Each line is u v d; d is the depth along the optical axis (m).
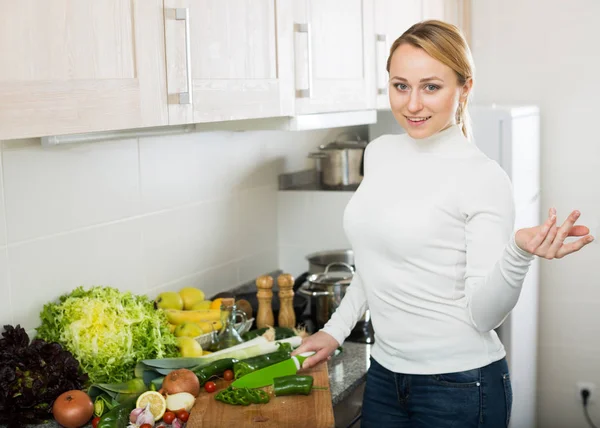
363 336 2.27
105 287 1.93
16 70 1.20
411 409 1.65
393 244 1.60
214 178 2.57
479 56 3.49
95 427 1.60
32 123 1.23
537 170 3.21
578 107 3.36
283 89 2.02
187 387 1.72
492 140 2.77
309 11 2.14
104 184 2.07
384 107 2.67
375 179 1.68
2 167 1.76
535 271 3.30
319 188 2.97
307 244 2.94
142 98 1.48
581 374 3.46
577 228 1.29
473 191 1.52
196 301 2.25
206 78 1.70
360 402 2.13
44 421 1.66
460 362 1.58
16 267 1.81
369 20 2.51
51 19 1.25
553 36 3.38
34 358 1.65
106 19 1.38
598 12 3.30
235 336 2.04
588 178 3.37
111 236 2.11
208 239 2.55
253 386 1.78
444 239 1.56
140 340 1.83
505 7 3.43
